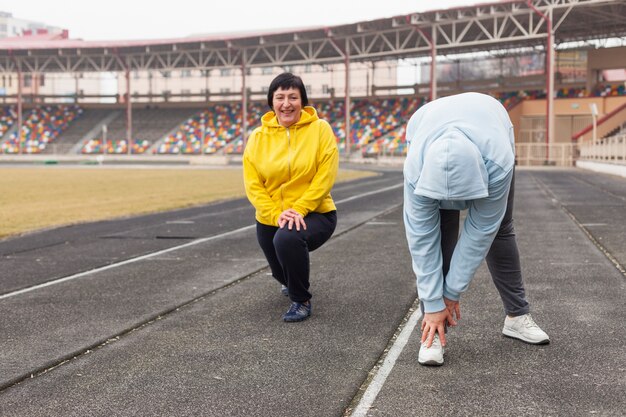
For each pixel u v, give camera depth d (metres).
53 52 56.78
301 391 2.92
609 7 38.66
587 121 42.12
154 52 55.00
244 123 52.84
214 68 53.81
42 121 63.16
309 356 3.43
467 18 40.25
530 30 38.19
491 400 2.77
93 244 8.13
